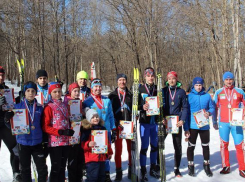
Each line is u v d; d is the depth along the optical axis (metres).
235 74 11.38
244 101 4.64
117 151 4.34
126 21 15.45
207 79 26.25
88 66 31.47
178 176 4.49
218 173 4.66
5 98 3.67
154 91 4.50
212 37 12.87
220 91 4.76
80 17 22.98
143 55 18.55
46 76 4.30
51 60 25.97
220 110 4.74
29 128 3.38
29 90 3.49
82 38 24.05
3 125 3.84
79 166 3.94
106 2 15.46
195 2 13.11
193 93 4.64
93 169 3.62
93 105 3.98
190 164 4.57
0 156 5.67
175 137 4.51
